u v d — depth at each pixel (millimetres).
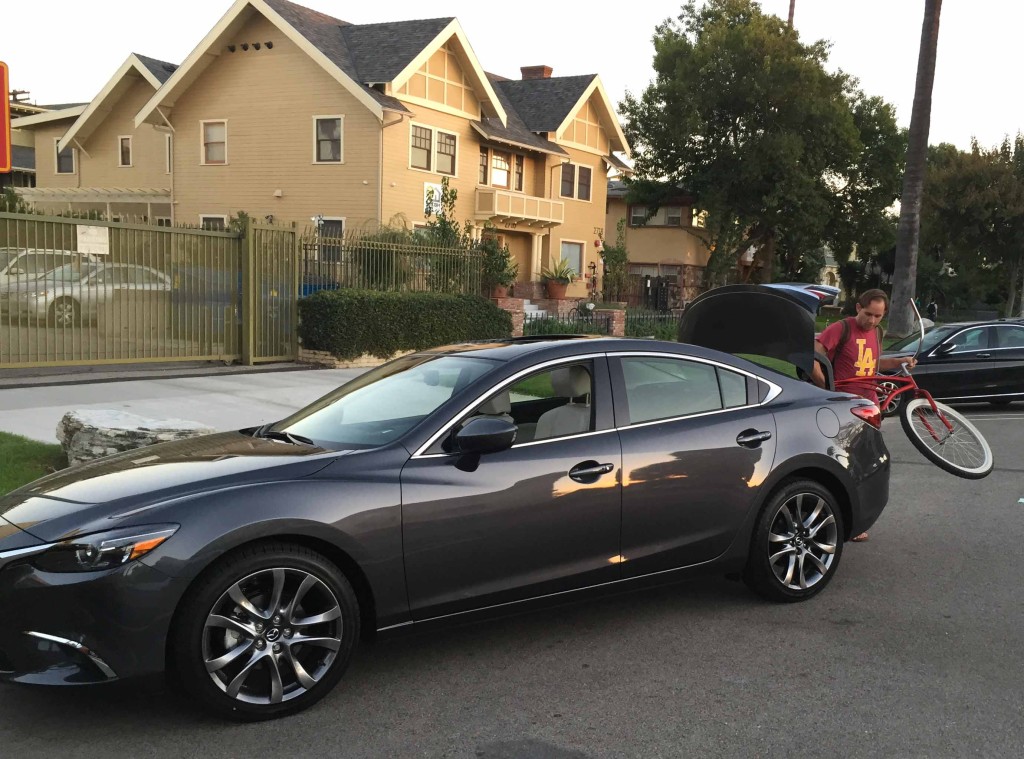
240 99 28422
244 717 3492
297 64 27266
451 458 3973
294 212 27891
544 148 32656
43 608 3252
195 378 12938
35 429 8836
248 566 3447
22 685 3258
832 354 6566
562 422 4355
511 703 3744
